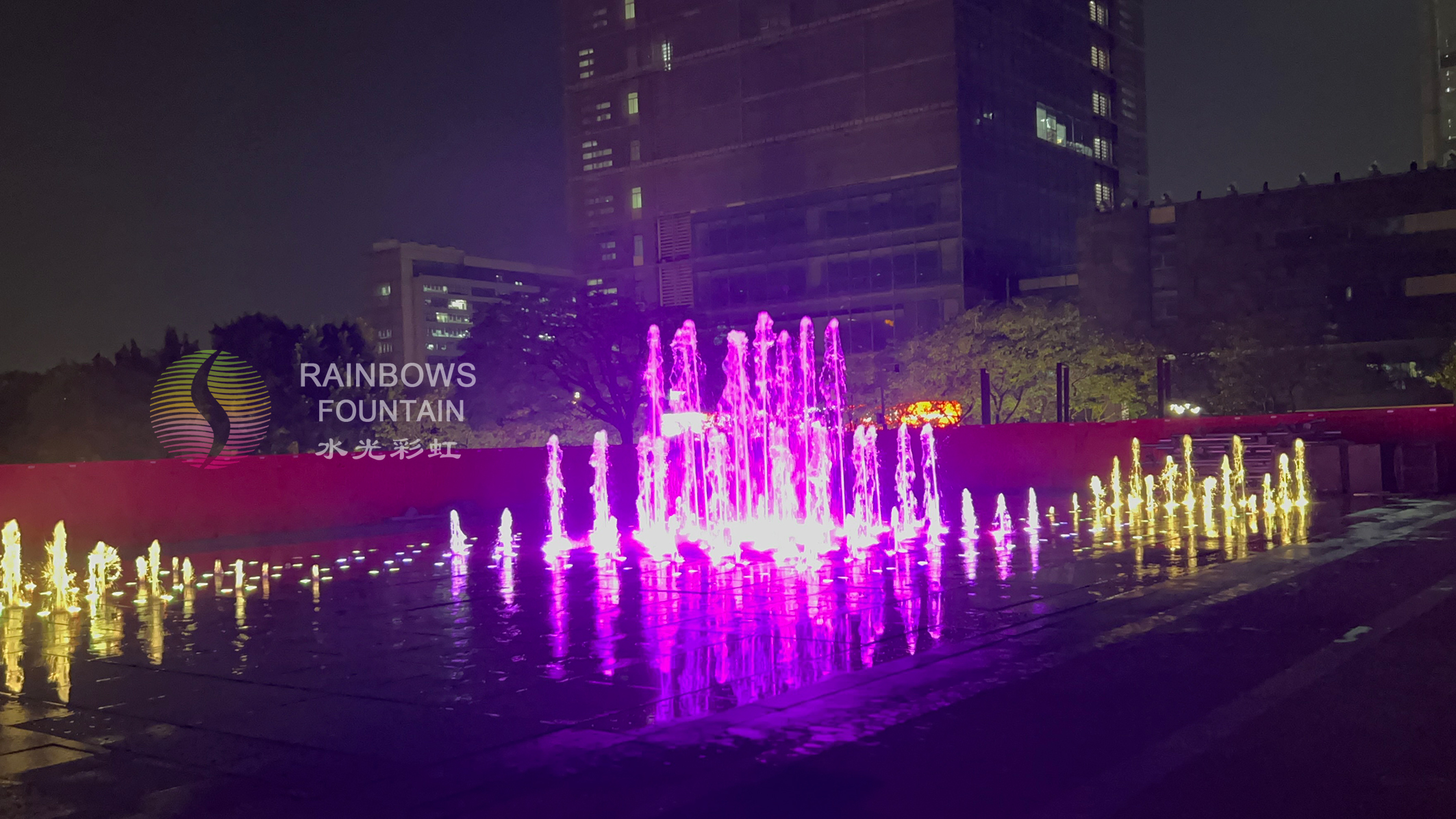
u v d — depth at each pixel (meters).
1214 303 84.56
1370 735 6.07
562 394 52.50
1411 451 26.50
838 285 101.69
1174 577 12.87
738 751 6.09
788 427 44.97
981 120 97.50
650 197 114.81
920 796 5.24
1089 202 111.50
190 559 20.31
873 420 57.28
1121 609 10.71
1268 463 28.94
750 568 15.54
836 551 17.73
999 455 34.91
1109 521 21.53
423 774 5.88
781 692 7.55
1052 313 61.94
